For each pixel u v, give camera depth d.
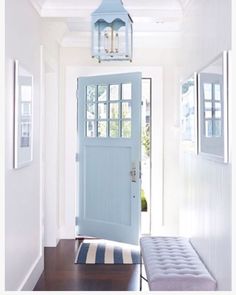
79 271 4.87
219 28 3.03
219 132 2.91
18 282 3.68
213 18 3.24
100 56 3.62
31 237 4.28
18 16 3.65
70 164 6.44
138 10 4.76
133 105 5.89
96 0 4.65
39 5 4.54
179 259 3.66
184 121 4.82
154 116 6.35
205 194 3.58
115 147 6.06
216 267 3.14
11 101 3.36
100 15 3.49
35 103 4.45
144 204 8.49
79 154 6.42
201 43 3.77
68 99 6.42
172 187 6.30
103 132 6.25
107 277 4.66
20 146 3.57
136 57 6.37
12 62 3.38
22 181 3.83
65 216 6.46
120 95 6.04
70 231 6.46
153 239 4.40
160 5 4.78
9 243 3.35
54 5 4.70
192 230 4.25
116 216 6.06
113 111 6.15
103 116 6.25
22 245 3.84
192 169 4.28
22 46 3.81
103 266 5.07
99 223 6.23
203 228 3.65
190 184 4.42
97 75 6.27
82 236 6.61
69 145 6.44
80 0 4.66
